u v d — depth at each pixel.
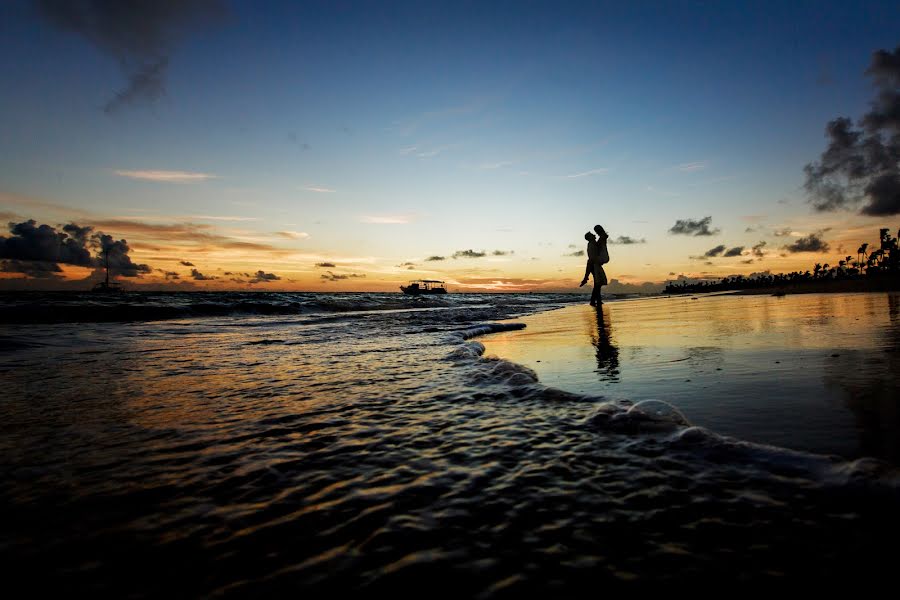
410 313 17.73
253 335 9.05
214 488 1.82
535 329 9.20
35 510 1.65
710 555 1.26
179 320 14.14
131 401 3.37
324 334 9.16
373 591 1.16
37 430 2.64
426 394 3.45
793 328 6.34
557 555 1.30
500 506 1.61
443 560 1.29
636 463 1.94
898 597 1.06
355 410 3.02
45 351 6.55
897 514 1.42
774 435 2.14
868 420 2.28
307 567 1.28
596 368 4.25
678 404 2.76
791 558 1.23
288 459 2.14
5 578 1.24
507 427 2.54
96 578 1.24
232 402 3.32
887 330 5.52
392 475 1.92
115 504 1.69
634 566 1.23
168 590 1.19
